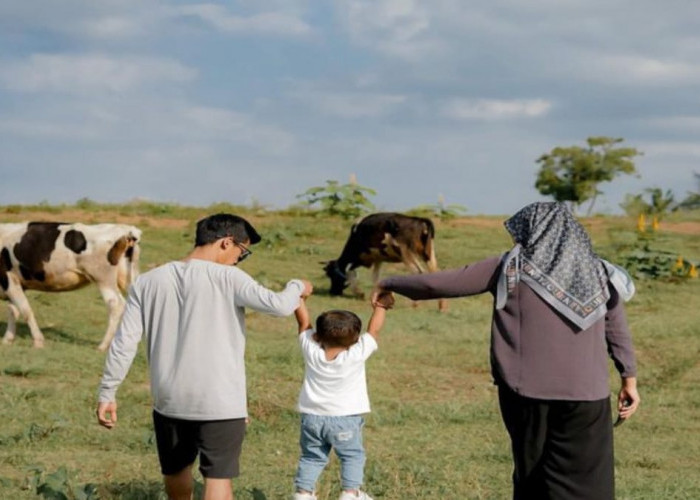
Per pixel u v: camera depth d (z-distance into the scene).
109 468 8.41
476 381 12.62
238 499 7.23
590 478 5.27
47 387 11.41
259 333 15.38
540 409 5.27
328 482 7.61
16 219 25.20
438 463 8.72
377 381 12.35
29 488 7.44
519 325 5.30
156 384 5.56
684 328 15.77
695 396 11.91
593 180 63.50
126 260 14.45
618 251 22.81
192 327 5.52
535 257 5.32
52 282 14.33
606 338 5.46
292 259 23.16
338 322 6.23
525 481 5.37
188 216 27.94
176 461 5.69
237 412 5.52
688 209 32.56
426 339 15.05
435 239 25.88
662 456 9.34
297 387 11.89
